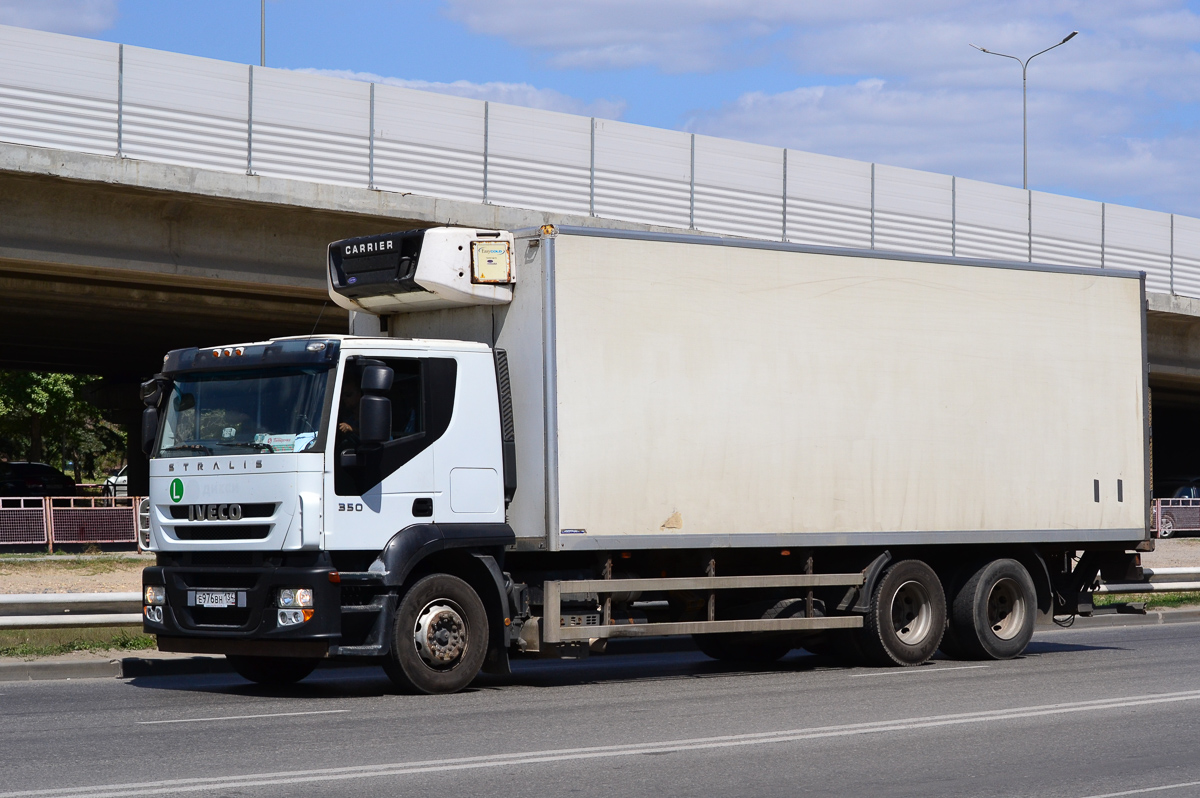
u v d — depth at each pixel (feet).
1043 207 123.54
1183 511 132.05
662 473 40.29
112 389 174.50
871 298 44.86
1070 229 125.39
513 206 92.99
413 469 36.78
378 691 38.37
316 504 35.01
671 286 40.88
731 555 43.47
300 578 35.04
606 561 39.96
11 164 77.46
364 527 35.78
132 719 32.48
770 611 43.65
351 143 88.12
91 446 260.42
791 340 43.04
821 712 33.78
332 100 87.61
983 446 46.98
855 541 43.93
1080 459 49.32
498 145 92.94
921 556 47.44
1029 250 122.42
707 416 41.22
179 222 87.97
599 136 96.84
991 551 48.42
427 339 38.40
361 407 35.24
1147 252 132.05
